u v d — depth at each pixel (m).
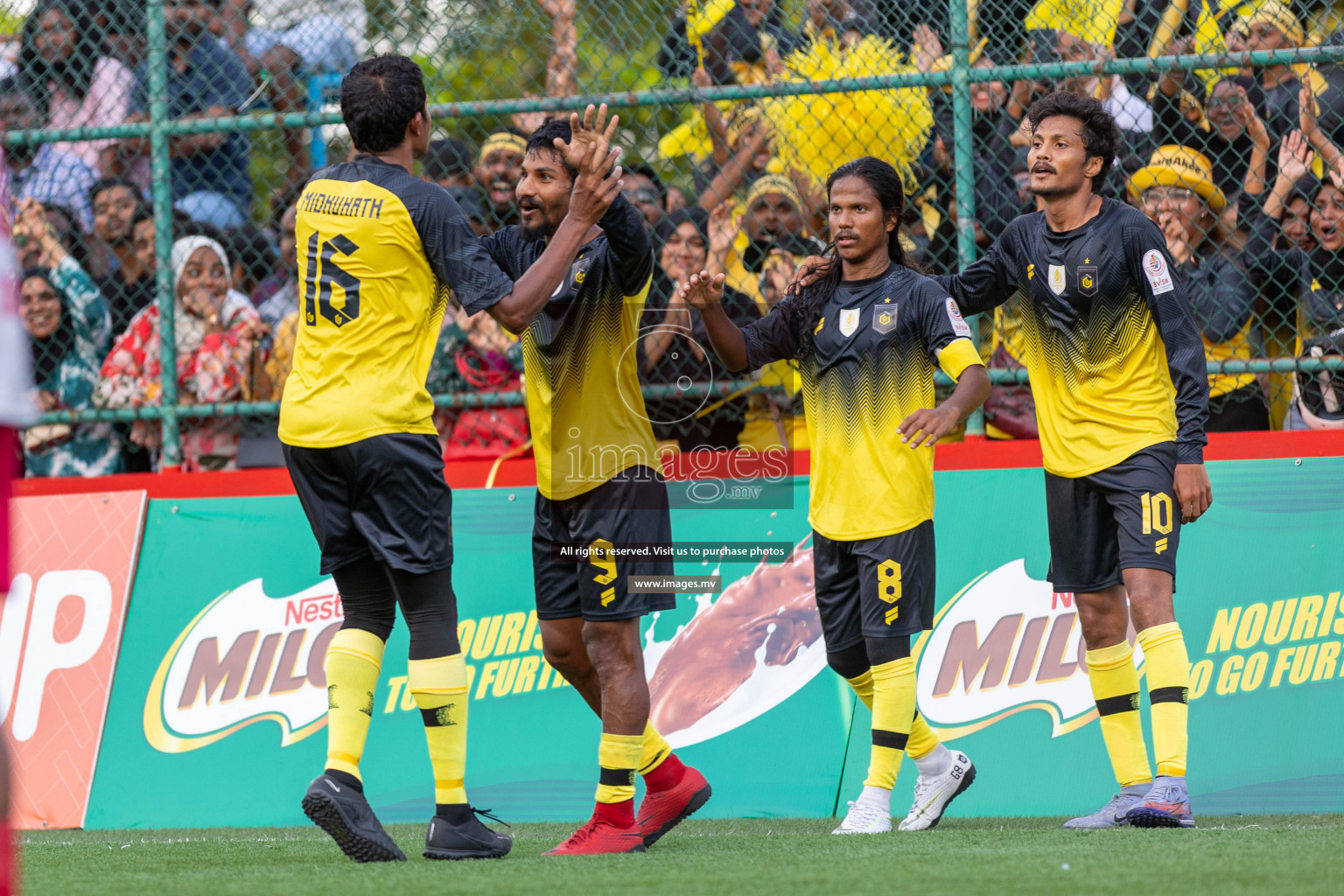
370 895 7.96
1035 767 13.89
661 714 14.63
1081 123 12.27
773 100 16.45
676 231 16.41
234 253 18.16
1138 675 13.95
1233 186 15.91
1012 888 7.62
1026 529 14.59
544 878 8.55
